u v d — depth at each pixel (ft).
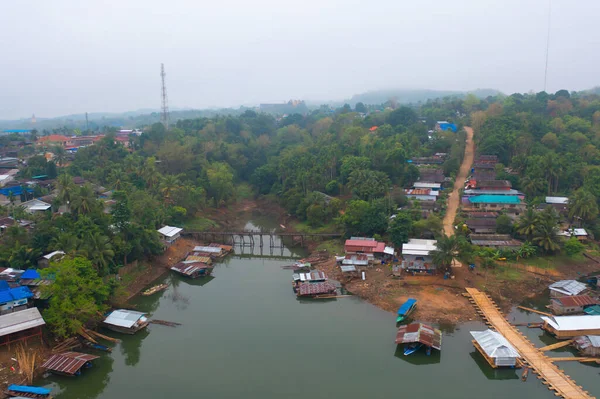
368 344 210.79
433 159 489.67
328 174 480.64
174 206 400.47
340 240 360.48
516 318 232.12
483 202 367.25
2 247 257.75
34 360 187.73
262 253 367.86
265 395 172.96
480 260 285.84
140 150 585.22
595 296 246.68
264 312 248.52
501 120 506.48
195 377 186.19
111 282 244.63
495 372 185.47
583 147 442.91
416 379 182.70
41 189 404.77
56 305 202.69
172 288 288.10
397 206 372.38
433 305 245.45
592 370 186.09
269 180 532.73
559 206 358.02
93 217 289.94
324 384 179.42
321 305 256.93
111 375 189.67
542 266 287.28
